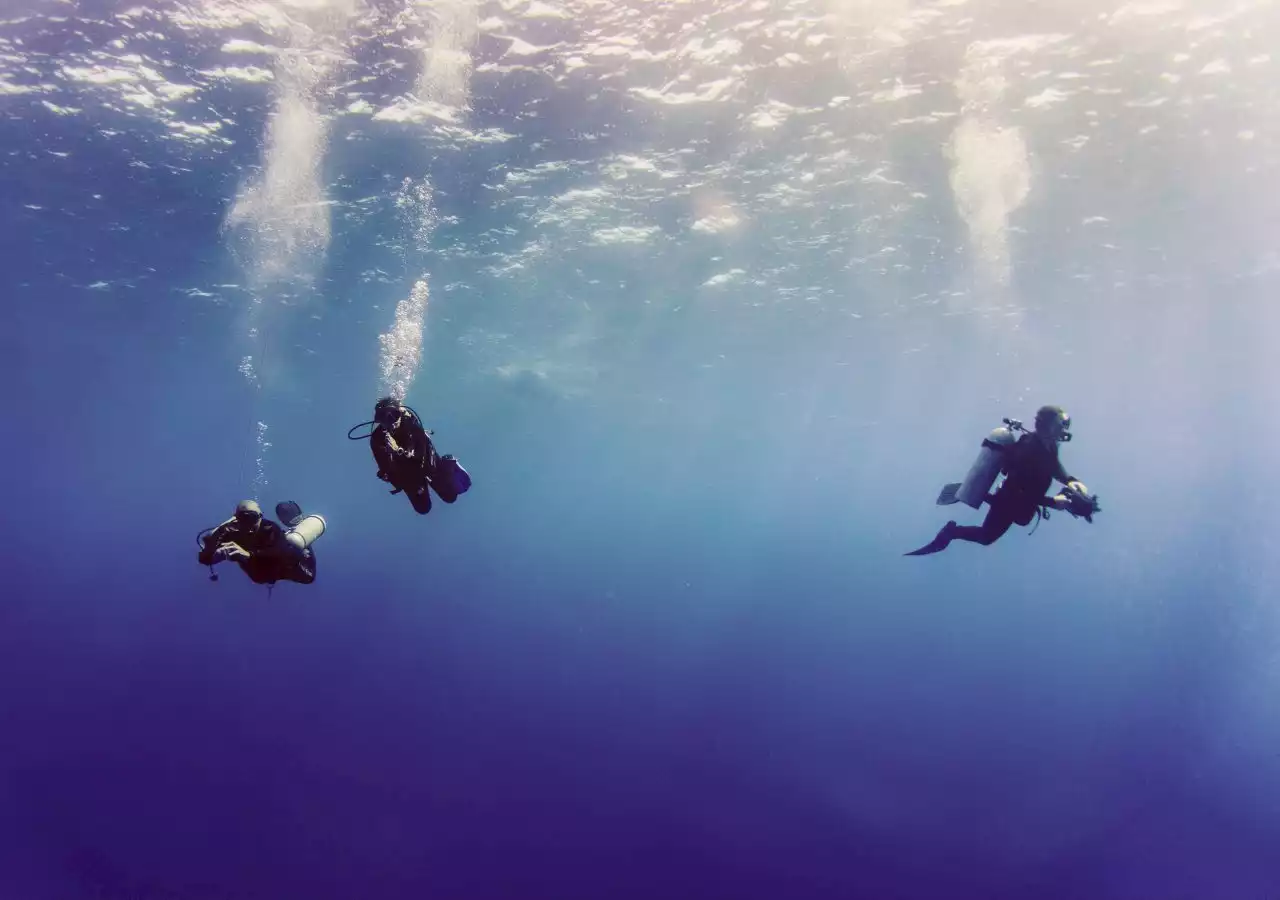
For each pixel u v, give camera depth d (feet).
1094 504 14.92
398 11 33.53
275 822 51.31
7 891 41.88
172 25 34.30
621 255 62.23
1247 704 78.33
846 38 34.81
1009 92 38.73
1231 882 43.19
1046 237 58.80
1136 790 57.00
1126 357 100.99
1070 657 119.85
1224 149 44.42
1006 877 44.73
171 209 52.85
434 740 68.74
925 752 66.18
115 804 53.72
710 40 35.24
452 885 43.68
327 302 75.00
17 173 48.11
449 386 119.34
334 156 45.39
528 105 40.29
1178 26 33.76
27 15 33.55
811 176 48.11
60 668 96.73
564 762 63.52
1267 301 76.59
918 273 67.10
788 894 42.86
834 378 113.29
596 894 42.80
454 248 60.64
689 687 89.66
